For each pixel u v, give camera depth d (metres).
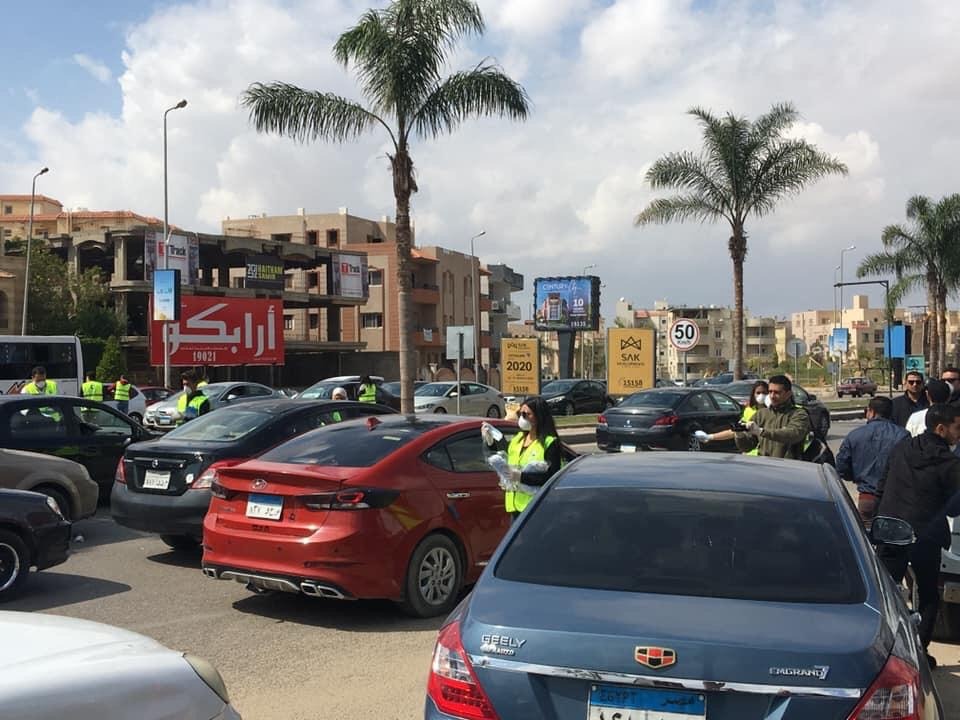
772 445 8.60
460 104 20.20
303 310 74.50
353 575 6.57
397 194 20.42
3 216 94.38
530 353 31.25
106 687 2.71
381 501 6.73
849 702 2.78
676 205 32.09
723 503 3.83
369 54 19.81
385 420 8.01
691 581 3.38
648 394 19.25
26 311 46.38
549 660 2.98
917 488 5.91
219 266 65.69
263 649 6.27
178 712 2.86
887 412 7.95
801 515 3.73
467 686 3.07
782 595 3.28
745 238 31.92
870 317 157.12
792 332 178.25
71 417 12.14
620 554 3.56
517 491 6.62
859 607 3.19
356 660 6.03
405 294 20.44
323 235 80.81
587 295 47.88
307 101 20.08
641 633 2.97
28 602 7.53
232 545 6.93
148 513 8.75
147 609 7.32
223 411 9.91
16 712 2.50
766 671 2.82
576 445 23.16
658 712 2.89
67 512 10.23
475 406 31.34
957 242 42.00
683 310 145.62
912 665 2.97
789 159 31.36
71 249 57.88
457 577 7.30
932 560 5.86
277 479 6.80
